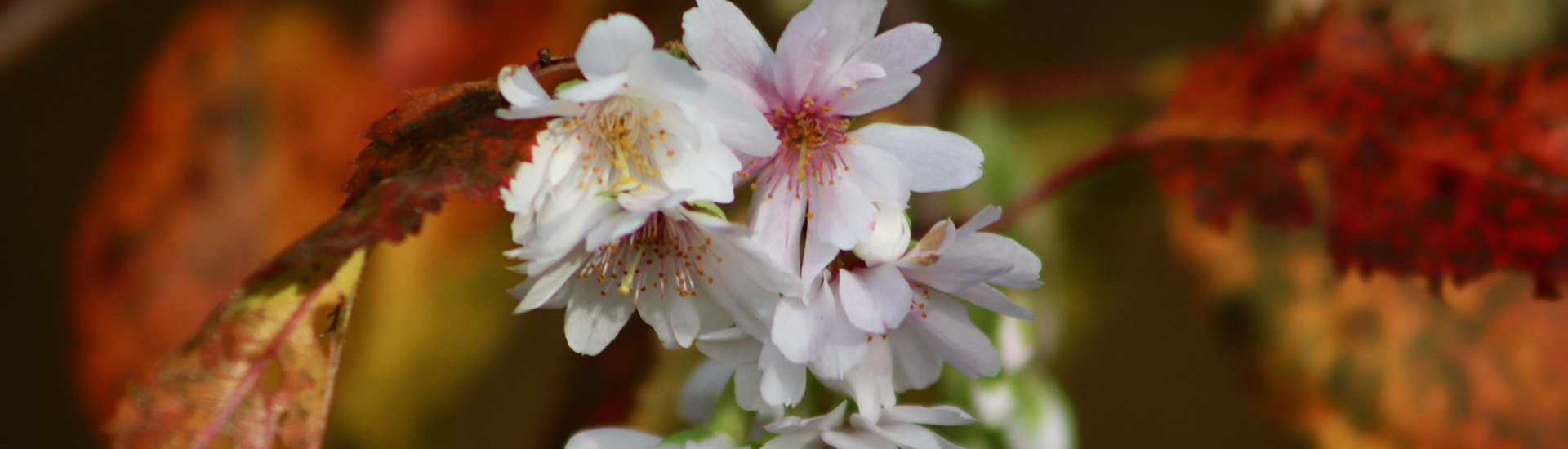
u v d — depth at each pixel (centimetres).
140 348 60
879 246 48
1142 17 61
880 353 49
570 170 47
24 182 71
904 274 49
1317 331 58
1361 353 58
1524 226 54
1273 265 59
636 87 47
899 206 48
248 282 45
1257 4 61
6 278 71
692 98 47
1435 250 55
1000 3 60
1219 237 59
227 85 61
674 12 60
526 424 61
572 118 47
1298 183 56
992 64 60
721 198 47
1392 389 58
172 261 60
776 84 48
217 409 46
